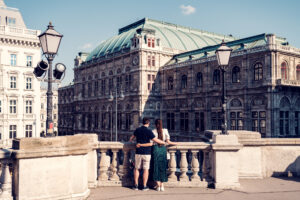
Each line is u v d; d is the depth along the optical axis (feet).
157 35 228.43
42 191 23.22
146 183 28.81
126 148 29.50
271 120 132.26
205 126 166.71
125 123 209.36
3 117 171.83
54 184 23.77
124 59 212.84
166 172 28.12
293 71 144.05
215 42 268.82
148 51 197.26
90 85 260.42
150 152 27.20
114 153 29.94
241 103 148.77
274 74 133.49
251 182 31.04
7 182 22.80
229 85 154.10
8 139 173.17
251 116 143.02
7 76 175.94
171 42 227.61
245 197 25.67
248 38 162.09
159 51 203.51
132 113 200.64
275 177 33.53
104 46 261.24
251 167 32.76
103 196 25.79
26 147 22.63
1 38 172.35
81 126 275.80
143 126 27.55
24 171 22.61
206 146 29.35
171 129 194.29
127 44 222.69
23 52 182.70
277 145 34.01
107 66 234.38
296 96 143.64
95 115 252.42
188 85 179.42
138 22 260.83
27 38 181.88
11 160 23.07
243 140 32.71
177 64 187.83
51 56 27.17
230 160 28.73
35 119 184.75
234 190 27.84
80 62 280.92
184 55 201.98
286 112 140.15
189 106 178.70
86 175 26.40
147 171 27.17
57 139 23.90
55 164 23.88
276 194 26.61
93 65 255.09
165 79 199.82
